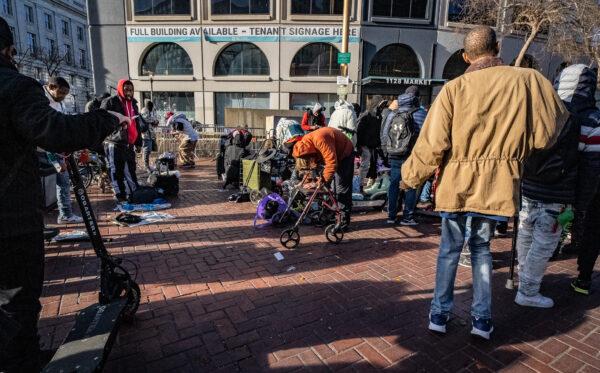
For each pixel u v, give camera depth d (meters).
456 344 2.43
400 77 19.52
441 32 19.47
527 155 2.18
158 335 2.50
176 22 19.59
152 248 4.19
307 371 2.16
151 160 11.33
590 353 2.34
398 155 4.99
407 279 3.42
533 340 2.48
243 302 2.96
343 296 3.08
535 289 2.92
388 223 5.37
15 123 1.53
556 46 12.79
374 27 19.09
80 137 1.67
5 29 1.67
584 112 2.78
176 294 3.09
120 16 19.58
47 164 4.73
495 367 2.20
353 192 6.46
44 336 2.46
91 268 3.59
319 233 4.84
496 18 13.06
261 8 19.48
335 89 19.83
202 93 20.36
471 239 2.45
